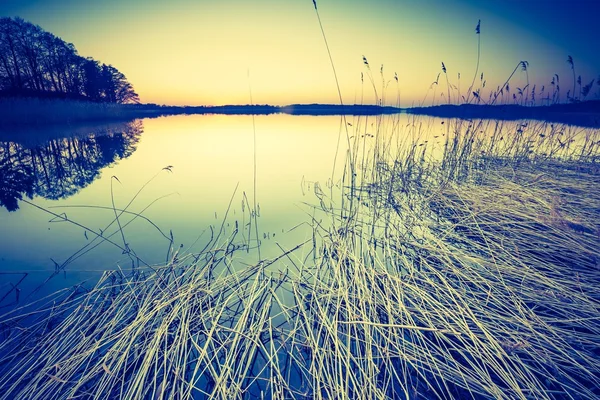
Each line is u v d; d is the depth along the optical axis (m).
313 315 2.38
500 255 2.97
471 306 2.33
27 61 25.69
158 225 4.25
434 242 3.47
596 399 1.60
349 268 2.97
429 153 8.56
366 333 2.01
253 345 2.07
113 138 12.88
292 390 1.80
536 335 1.99
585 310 2.14
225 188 6.10
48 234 3.92
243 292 2.63
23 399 1.64
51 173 7.19
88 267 3.12
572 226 3.33
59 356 1.91
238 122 24.20
